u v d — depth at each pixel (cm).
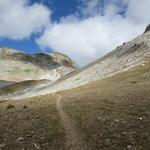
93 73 12838
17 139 2236
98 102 3550
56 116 2912
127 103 3183
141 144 1881
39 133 2347
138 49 12019
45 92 15050
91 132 2206
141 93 3856
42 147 2017
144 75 7412
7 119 3041
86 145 1956
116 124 2341
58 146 1997
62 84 14562
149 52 10762
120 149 1845
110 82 8050
